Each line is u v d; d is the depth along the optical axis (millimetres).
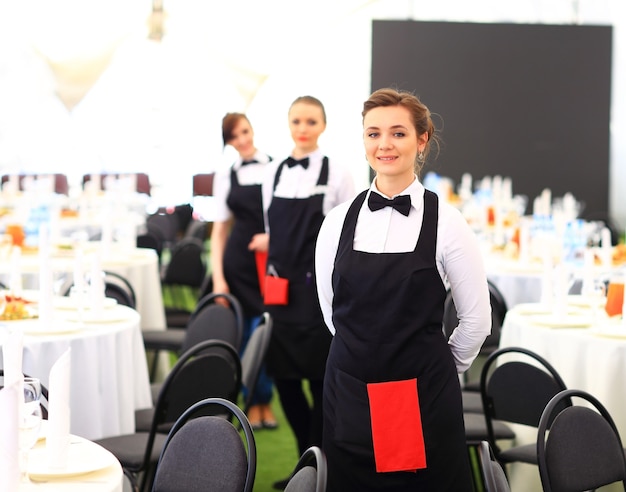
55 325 5141
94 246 9289
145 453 4555
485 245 9836
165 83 18734
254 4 18203
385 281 3455
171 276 9492
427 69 16156
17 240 8586
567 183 16406
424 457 3455
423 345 3463
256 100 18578
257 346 5387
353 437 3500
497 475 3203
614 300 5652
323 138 18125
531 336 5492
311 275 5672
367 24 17922
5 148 17766
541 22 17062
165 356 7871
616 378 5047
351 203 3619
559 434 3613
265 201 5859
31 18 17562
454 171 16328
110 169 18672
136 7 17891
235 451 3195
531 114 16312
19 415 2791
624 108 17594
